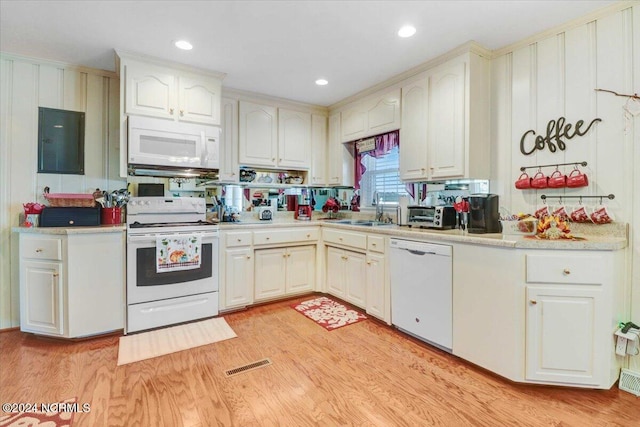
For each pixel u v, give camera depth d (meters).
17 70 2.70
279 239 3.40
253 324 2.84
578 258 1.81
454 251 2.23
